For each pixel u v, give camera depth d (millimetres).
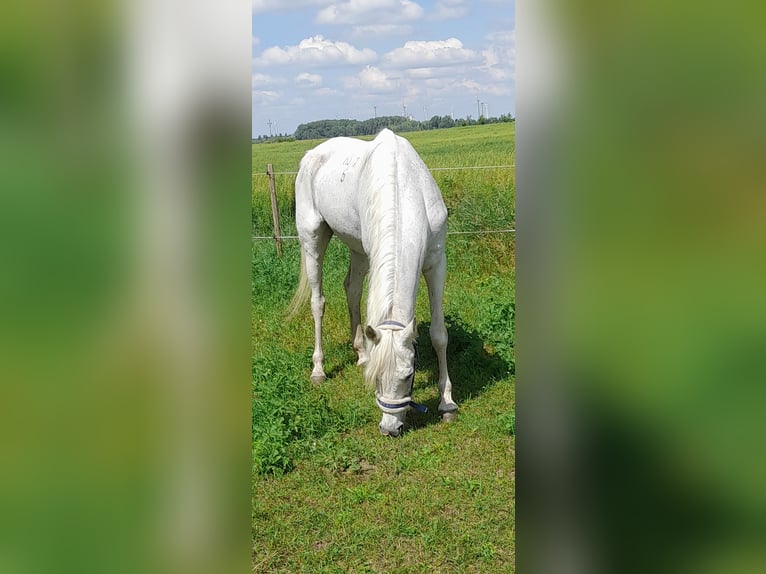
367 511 4316
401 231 5164
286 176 15703
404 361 4988
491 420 5371
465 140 32062
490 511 4223
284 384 5777
